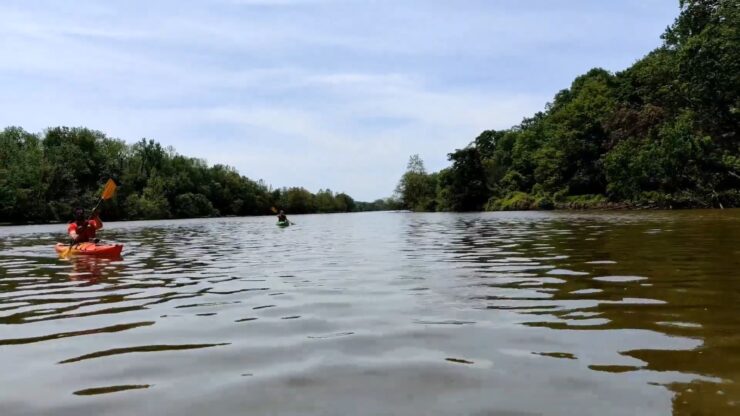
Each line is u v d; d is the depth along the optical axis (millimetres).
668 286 6215
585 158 62719
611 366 3381
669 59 53938
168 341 4344
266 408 2840
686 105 48719
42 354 4051
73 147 69062
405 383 3182
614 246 11508
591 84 80562
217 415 2766
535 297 5816
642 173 45719
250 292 6719
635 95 63406
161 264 10414
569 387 3037
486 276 7523
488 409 2752
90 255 12438
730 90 40969
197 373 3482
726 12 40344
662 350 3689
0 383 3400
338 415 2711
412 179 91438
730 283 6289
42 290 7301
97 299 6477
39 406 2980
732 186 42938
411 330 4484
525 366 3445
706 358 3475
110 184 13578
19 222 57281
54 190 62062
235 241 18031
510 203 66812
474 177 75812
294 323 4879
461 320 4805
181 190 84750
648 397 2842
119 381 3371
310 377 3334
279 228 30750
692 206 42719
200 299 6293
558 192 63250
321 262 10188
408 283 7094
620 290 6062
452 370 3408
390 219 45531
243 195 102125
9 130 71375
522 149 83125
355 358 3727
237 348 4070
